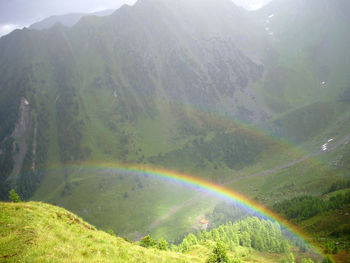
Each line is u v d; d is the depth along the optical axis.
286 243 106.00
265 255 103.81
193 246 83.25
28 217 28.48
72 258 22.31
